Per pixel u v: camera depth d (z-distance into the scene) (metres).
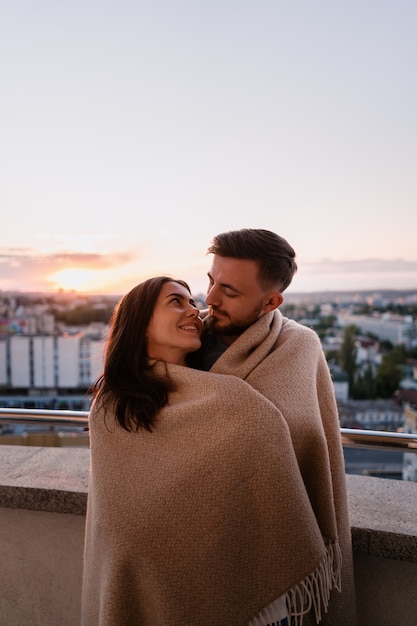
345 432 1.22
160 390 0.95
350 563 1.06
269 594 0.86
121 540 0.90
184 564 0.87
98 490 0.95
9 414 1.37
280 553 0.85
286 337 1.06
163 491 0.88
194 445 0.89
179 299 1.02
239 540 0.86
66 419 1.35
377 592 1.17
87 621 1.02
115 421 0.98
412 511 1.18
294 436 0.92
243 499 0.86
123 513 0.90
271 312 1.09
